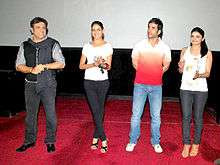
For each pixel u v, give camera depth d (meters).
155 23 3.41
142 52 3.52
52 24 6.34
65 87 6.61
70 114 5.59
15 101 5.46
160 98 3.63
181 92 3.60
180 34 6.09
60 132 4.61
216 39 5.98
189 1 5.95
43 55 3.44
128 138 4.40
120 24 6.20
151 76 3.54
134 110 3.71
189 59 3.55
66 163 3.53
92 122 5.14
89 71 3.55
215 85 5.70
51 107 3.59
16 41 6.47
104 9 6.18
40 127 4.83
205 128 4.92
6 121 5.11
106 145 3.84
